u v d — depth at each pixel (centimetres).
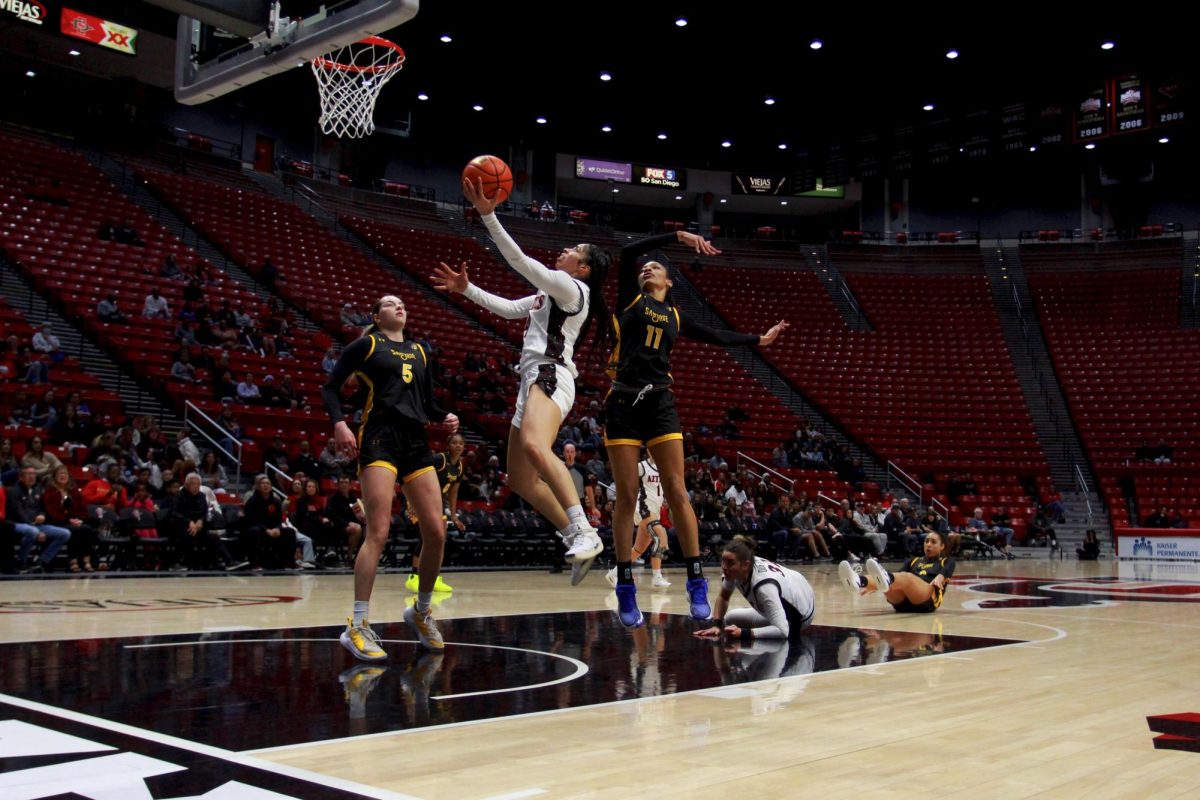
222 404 1453
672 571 1398
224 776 218
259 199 2566
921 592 715
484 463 1603
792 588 546
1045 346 2908
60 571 1011
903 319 3055
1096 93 2488
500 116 2958
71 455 1179
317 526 1209
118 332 1573
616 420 454
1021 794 214
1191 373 2675
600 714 303
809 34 2273
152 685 340
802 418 2517
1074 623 663
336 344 1950
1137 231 3259
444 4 2100
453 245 2858
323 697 324
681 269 3203
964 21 2188
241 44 1068
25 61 2430
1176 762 246
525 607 714
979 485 2342
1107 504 2280
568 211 3381
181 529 1062
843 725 290
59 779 214
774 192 3531
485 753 247
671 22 2217
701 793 211
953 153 2752
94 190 2166
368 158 3109
